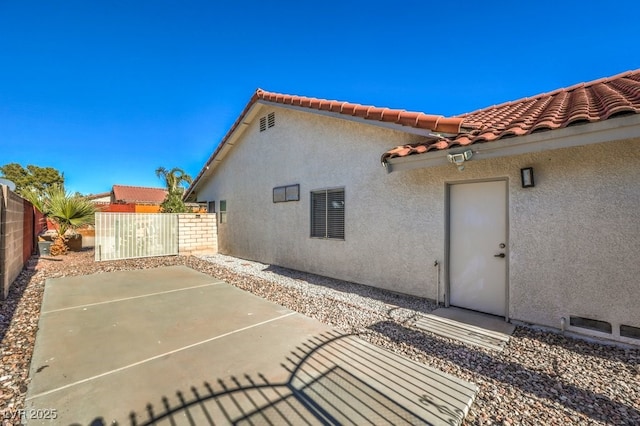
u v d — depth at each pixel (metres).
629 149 3.71
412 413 2.53
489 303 5.08
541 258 4.40
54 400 2.69
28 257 10.12
